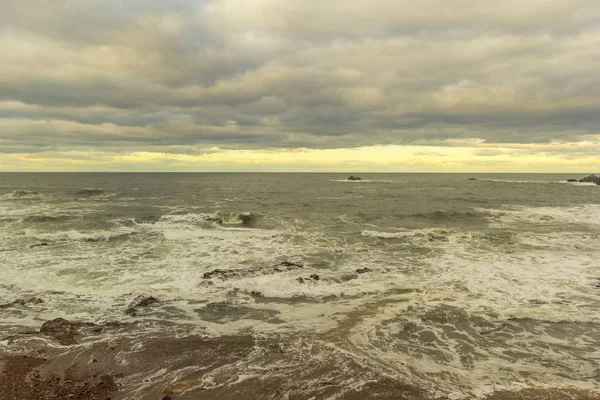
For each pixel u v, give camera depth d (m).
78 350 6.72
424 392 5.40
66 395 5.41
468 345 6.93
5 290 9.89
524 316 8.22
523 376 5.89
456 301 9.18
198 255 13.68
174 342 7.05
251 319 8.20
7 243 15.33
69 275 11.15
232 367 6.12
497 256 13.62
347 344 6.93
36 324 7.94
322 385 5.57
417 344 6.95
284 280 10.62
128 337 7.29
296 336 7.29
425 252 14.31
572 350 6.75
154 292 9.73
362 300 9.35
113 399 5.34
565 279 10.88
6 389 5.51
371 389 5.46
